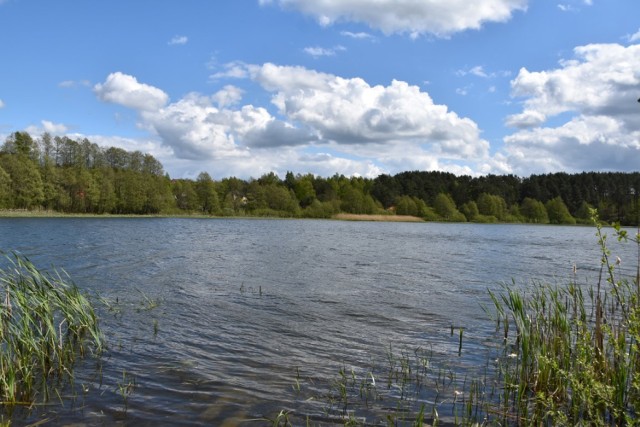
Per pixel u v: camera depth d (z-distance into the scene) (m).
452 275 25.47
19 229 54.69
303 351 11.24
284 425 7.32
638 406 6.21
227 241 46.94
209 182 136.62
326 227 91.69
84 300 11.88
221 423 7.36
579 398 7.21
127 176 118.19
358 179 196.75
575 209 179.00
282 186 162.88
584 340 7.21
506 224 162.25
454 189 192.25
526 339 8.98
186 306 15.86
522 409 7.75
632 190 172.75
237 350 11.19
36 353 9.55
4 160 95.44
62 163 127.31
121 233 53.78
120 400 8.08
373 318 14.84
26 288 10.70
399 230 87.12
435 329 13.56
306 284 21.23
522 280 23.73
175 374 9.43
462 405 8.09
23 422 7.18
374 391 8.71
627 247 52.69
